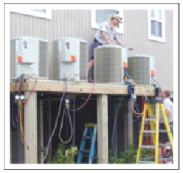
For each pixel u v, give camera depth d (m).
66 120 11.20
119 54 10.16
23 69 8.71
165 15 13.92
